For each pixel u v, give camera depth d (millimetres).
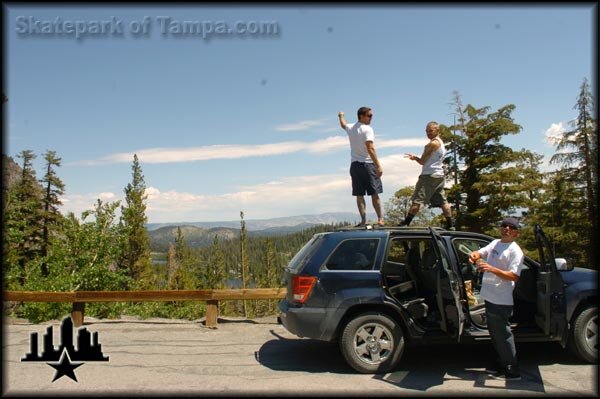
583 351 5488
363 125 7094
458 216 24828
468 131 25094
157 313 11992
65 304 9570
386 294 5359
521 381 4996
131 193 35812
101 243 14102
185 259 54594
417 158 7375
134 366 5793
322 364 5832
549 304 5062
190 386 4988
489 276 5074
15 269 13023
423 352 6234
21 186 31125
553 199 23984
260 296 8070
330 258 5535
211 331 7762
